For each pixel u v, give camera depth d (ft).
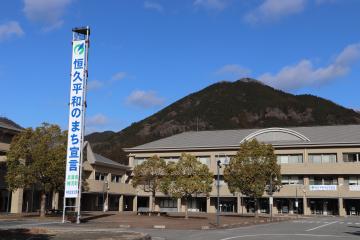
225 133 272.92
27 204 168.04
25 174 125.08
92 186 200.85
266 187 161.38
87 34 117.91
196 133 282.36
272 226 113.80
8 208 161.17
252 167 157.28
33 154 125.80
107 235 70.90
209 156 249.75
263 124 510.17
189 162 145.59
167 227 104.27
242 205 237.04
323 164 223.92
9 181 126.41
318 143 228.84
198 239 74.74
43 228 86.33
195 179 142.82
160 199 256.52
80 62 116.78
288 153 234.99
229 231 94.22
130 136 499.51
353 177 222.28
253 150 159.74
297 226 114.01
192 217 155.43
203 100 583.58
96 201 209.87
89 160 206.08
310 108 539.70
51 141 130.21
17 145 127.24
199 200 250.37
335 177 225.56
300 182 230.27
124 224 109.81
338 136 235.81
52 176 125.49
